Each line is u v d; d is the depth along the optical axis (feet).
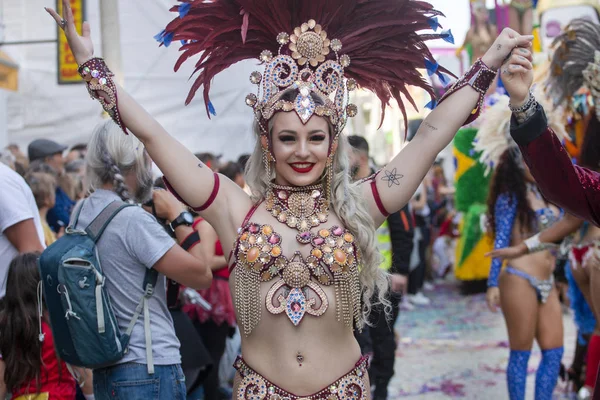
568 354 22.98
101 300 9.62
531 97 8.14
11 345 10.93
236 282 8.15
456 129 8.44
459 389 19.62
